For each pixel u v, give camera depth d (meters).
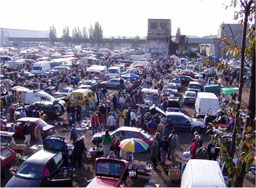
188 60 62.47
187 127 17.83
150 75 40.47
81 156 12.20
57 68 41.34
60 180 9.41
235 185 4.25
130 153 12.17
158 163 12.89
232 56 4.55
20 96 23.88
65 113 22.11
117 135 14.17
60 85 31.48
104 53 75.06
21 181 9.05
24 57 60.78
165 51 82.56
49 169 9.77
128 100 21.91
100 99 26.17
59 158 10.73
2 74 33.59
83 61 52.34
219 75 38.84
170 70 47.59
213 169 8.32
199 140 12.58
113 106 22.53
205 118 18.05
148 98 23.45
